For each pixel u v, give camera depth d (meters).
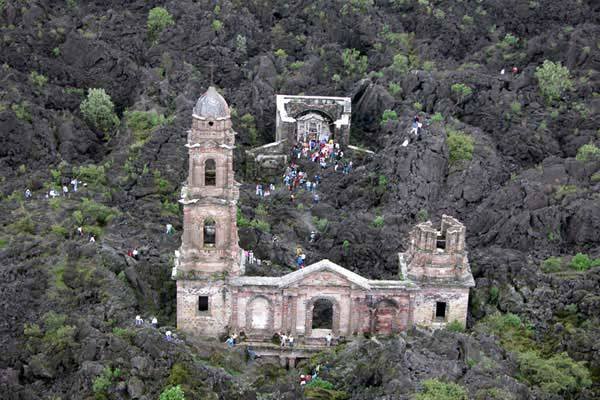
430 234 119.75
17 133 163.00
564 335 120.56
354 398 107.25
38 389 111.00
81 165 163.12
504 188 152.75
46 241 135.38
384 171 158.38
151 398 106.44
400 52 194.38
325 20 198.88
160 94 179.00
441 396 101.12
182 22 194.25
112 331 118.25
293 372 118.00
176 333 119.94
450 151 160.75
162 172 157.50
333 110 176.12
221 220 118.75
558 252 142.62
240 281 119.62
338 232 146.50
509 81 180.75
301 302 120.38
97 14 196.88
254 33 197.62
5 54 179.62
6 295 123.19
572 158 158.62
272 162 169.50
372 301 120.25
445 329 118.25
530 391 106.38
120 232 141.38
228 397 109.62
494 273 133.88
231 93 185.00
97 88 182.88
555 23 198.00
